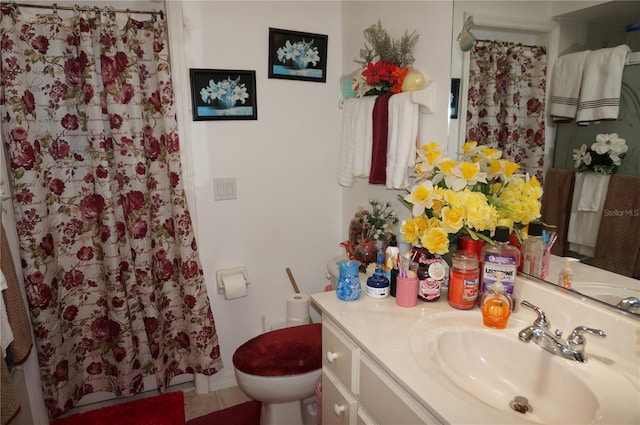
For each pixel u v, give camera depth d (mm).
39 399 1841
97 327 2023
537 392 1006
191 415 2051
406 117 1579
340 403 1274
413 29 1650
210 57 1960
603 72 1005
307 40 2121
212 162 2057
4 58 1626
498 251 1232
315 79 2184
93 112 1779
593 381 901
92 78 1758
